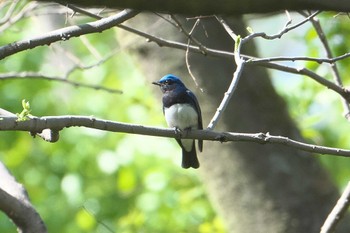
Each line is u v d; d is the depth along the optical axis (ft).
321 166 43.01
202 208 52.65
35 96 59.06
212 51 24.54
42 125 18.70
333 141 52.95
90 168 60.49
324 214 41.68
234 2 7.57
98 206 59.67
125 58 61.82
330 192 42.37
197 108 32.32
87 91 61.36
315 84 47.67
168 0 7.56
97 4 7.67
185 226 52.54
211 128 20.74
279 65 24.12
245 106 41.24
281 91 51.57
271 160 41.60
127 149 55.98
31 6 32.32
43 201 60.44
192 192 53.06
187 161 33.12
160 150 55.36
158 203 53.21
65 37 20.62
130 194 60.49
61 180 61.16
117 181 59.93
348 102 24.23
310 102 48.08
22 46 20.38
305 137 45.73
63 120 18.93
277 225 41.27
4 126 18.29
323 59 22.11
